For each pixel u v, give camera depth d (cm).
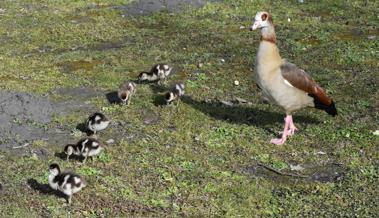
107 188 1252
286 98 1444
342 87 1809
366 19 2402
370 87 1806
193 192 1248
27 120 1557
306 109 1645
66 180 1184
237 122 1577
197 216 1173
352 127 1544
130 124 1552
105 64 1969
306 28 2300
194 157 1388
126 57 2030
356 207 1203
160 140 1469
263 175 1335
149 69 1933
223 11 2483
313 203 1223
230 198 1231
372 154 1416
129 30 2286
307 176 1334
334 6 2547
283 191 1269
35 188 1255
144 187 1262
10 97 1638
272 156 1406
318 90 1458
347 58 2014
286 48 2117
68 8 2505
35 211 1170
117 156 1385
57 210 1172
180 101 1686
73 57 2011
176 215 1173
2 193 1232
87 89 1770
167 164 1355
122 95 1633
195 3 2569
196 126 1543
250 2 2580
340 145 1459
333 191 1266
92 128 1482
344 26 2325
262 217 1174
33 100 1636
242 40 2188
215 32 2270
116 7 2512
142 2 2564
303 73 1445
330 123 1570
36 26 2306
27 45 2131
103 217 1159
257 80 1464
